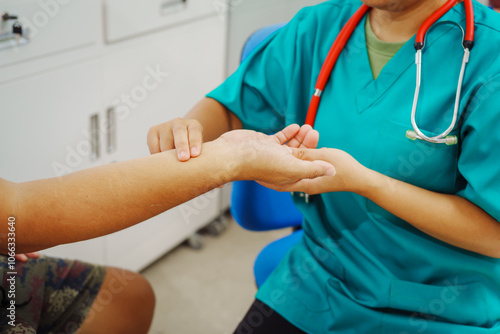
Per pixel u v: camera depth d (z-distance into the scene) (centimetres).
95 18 144
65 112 147
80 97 150
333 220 107
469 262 97
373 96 98
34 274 111
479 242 91
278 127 116
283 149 83
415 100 90
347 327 102
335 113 101
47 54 137
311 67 109
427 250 98
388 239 101
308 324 103
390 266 102
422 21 95
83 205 76
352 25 102
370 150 97
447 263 97
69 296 113
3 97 132
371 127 97
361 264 103
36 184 77
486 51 90
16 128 137
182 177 78
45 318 111
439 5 94
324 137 102
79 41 143
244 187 125
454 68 92
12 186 76
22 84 134
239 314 187
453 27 94
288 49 110
